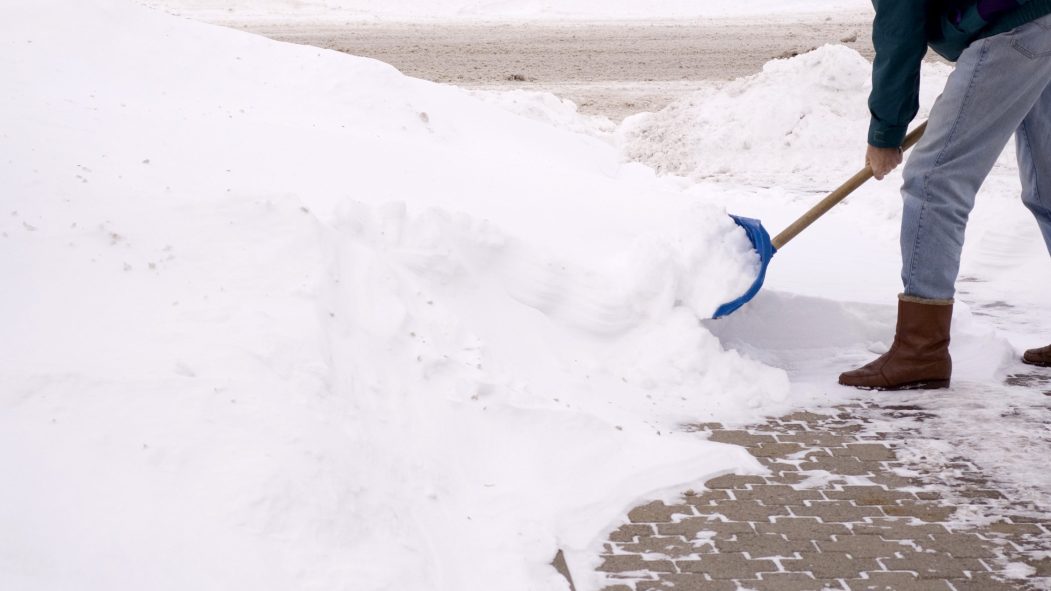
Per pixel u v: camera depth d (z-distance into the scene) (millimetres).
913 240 4113
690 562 2902
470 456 3270
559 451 3365
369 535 2729
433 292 3904
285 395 3020
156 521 2531
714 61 23234
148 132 4707
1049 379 4340
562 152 8352
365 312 3602
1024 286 5785
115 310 3240
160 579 2393
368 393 3289
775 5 49625
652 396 3998
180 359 3051
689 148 10656
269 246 3623
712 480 3412
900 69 3924
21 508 2455
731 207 7699
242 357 3102
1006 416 3939
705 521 3141
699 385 4070
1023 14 3754
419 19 43281
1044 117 4234
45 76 5465
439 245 4000
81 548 2402
